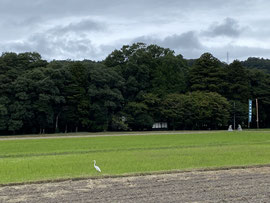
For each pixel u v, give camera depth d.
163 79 78.69
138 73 78.12
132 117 72.69
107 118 69.94
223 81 83.69
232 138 43.44
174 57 84.12
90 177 14.93
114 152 26.34
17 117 60.72
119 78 75.44
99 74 70.81
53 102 66.00
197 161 20.02
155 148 30.06
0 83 62.31
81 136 50.09
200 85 81.62
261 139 42.16
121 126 70.25
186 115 74.00
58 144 35.00
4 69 65.38
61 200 11.42
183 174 15.83
